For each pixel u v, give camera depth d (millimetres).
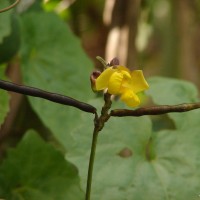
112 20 583
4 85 421
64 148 545
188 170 491
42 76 557
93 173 478
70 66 564
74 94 561
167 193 482
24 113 567
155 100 520
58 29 566
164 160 494
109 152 486
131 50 579
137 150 492
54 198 519
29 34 558
